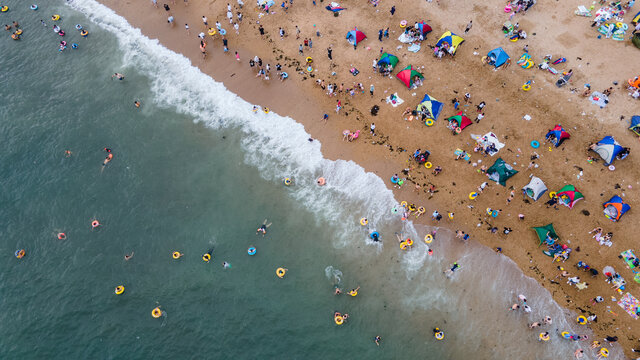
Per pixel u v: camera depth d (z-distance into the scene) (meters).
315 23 48.53
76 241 35.56
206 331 31.00
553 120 38.81
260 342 30.52
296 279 33.03
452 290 31.94
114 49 49.62
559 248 32.34
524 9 46.41
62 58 49.16
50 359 30.25
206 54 47.47
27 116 44.06
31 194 38.56
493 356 29.33
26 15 53.91
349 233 35.03
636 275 31.12
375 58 44.84
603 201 34.38
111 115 43.81
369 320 31.02
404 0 49.56
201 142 41.41
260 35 48.12
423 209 35.28
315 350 30.08
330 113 41.75
